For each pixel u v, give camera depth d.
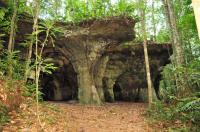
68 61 17.67
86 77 17.05
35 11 13.74
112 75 18.69
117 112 13.83
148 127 10.70
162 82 22.62
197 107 10.78
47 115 10.09
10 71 11.60
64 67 17.86
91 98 16.59
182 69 12.88
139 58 19.12
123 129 10.38
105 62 18.03
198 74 12.71
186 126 10.47
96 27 16.64
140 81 19.47
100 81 17.83
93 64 17.33
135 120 11.95
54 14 16.19
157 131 10.12
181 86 13.76
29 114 9.45
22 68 13.61
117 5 17.52
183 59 13.46
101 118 12.16
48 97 18.70
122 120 11.97
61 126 9.43
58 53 17.20
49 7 15.93
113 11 17.48
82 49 17.09
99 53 17.38
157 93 20.11
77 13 17.45
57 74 18.17
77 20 17.06
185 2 17.09
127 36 17.45
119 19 16.39
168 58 19.64
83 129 9.80
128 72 19.19
